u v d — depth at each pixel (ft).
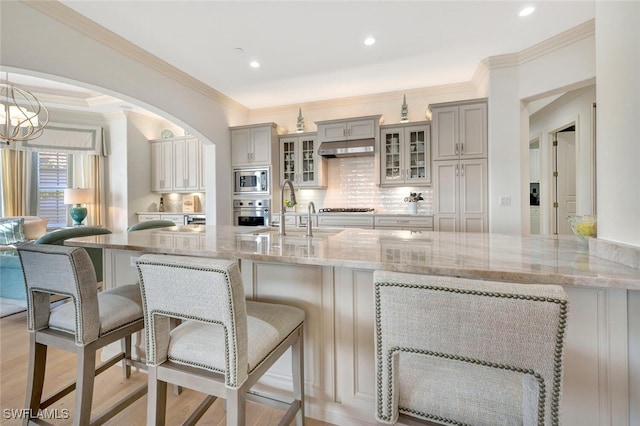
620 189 3.64
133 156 17.84
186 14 8.54
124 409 5.21
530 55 10.69
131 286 5.49
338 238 5.84
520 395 2.54
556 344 2.01
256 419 5.05
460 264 3.47
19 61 7.55
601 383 3.65
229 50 10.64
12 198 15.62
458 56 11.19
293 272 5.06
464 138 12.38
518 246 4.73
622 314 3.55
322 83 13.75
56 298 10.12
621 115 3.60
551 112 15.80
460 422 2.53
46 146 15.92
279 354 3.94
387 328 2.45
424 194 14.84
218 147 15.25
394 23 9.04
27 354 7.15
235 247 4.85
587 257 3.83
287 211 16.34
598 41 4.13
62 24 8.36
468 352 2.22
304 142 15.83
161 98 11.70
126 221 17.54
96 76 9.28
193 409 5.28
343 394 4.83
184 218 17.11
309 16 8.68
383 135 14.32
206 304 3.10
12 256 9.93
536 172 20.63
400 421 2.68
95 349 4.20
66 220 17.42
